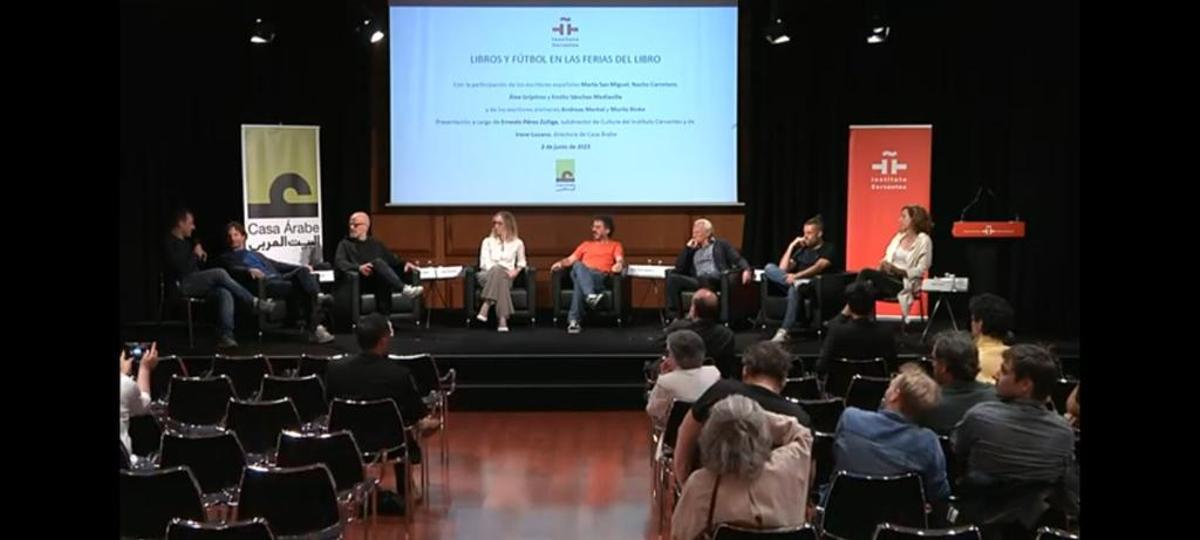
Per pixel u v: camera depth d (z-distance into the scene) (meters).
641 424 7.60
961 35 9.88
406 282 9.43
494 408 8.05
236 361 6.23
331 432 4.83
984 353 4.90
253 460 4.89
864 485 3.37
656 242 10.45
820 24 10.11
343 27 10.22
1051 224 9.63
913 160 9.66
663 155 10.20
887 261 8.77
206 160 9.88
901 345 8.35
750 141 10.28
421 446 5.80
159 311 9.60
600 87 10.16
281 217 9.79
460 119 10.20
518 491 5.91
